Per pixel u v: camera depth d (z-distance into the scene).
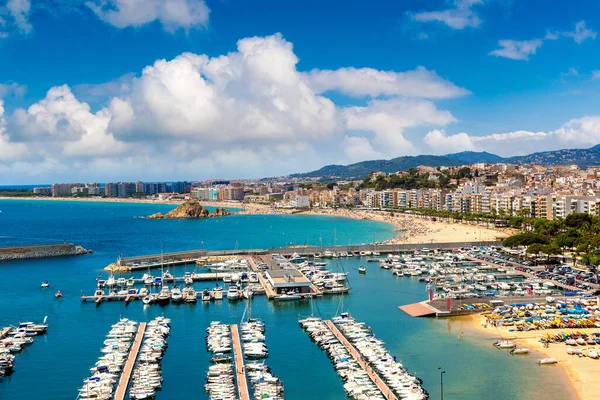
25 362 183.25
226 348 188.62
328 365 177.88
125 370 170.50
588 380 159.50
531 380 161.00
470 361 177.38
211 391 153.75
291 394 155.88
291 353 189.50
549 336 196.50
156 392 157.75
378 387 155.12
